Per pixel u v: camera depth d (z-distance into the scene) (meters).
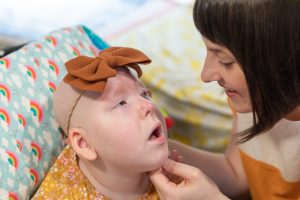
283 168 0.96
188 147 1.06
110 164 0.78
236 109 0.81
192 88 1.51
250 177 1.06
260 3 0.63
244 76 0.70
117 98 0.75
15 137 0.84
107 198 0.84
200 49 1.70
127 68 0.79
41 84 0.92
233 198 1.12
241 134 0.84
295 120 0.87
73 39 1.05
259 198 1.07
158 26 1.83
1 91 0.86
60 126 0.89
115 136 0.74
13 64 0.91
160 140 0.76
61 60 0.98
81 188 0.83
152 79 1.51
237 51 0.66
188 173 0.78
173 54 1.66
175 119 1.51
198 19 0.70
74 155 0.85
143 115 0.75
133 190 0.85
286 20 0.63
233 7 0.64
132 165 0.77
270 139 0.94
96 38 1.13
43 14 1.85
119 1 2.03
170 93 1.50
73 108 0.77
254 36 0.64
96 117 0.74
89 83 0.72
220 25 0.66
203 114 1.49
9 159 0.82
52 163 0.90
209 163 1.06
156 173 0.80
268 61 0.65
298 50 0.64
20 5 1.90
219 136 1.48
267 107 0.70
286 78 0.66
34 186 0.86
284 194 1.00
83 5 1.96
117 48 0.83
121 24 1.83
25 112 0.87
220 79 0.75
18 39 1.65
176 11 1.97
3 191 0.80
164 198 0.81
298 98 0.69
